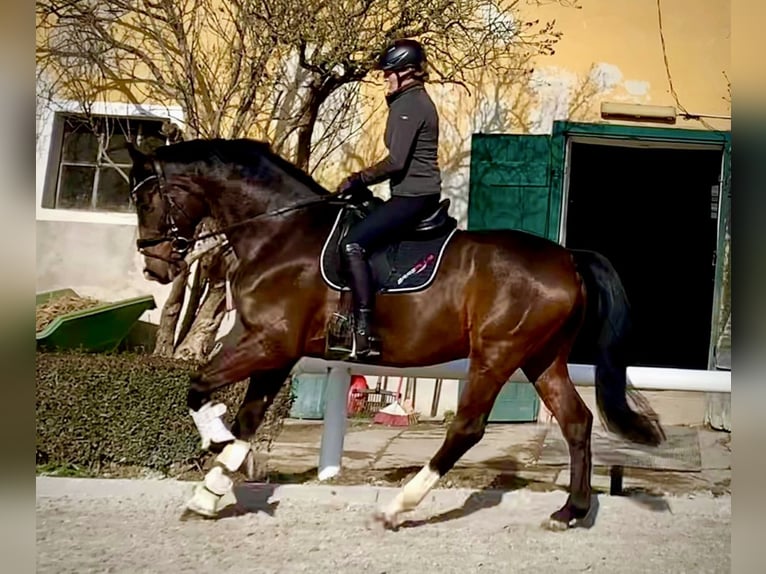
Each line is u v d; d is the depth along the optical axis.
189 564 3.83
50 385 5.07
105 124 7.71
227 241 4.62
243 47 6.48
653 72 7.81
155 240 4.51
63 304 7.25
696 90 7.80
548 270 4.29
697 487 5.39
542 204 7.76
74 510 4.52
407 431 7.15
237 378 4.36
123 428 5.09
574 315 4.45
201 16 7.27
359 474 5.41
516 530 4.46
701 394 8.41
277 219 4.43
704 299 9.83
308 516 4.57
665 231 10.76
